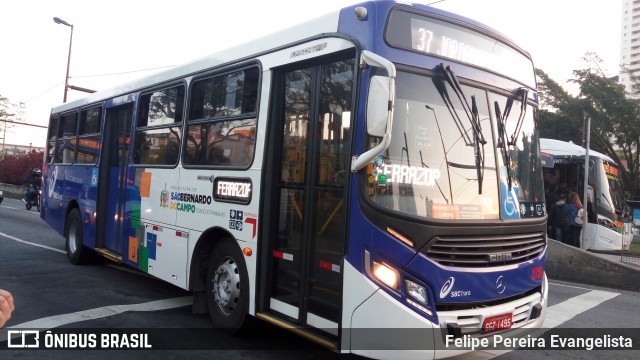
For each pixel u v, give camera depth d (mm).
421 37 4234
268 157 4941
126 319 6035
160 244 6590
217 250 5633
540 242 4836
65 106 10500
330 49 4348
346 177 4051
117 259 7664
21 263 9344
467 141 4320
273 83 4996
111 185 8258
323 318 4301
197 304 5914
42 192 11469
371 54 3844
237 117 5398
